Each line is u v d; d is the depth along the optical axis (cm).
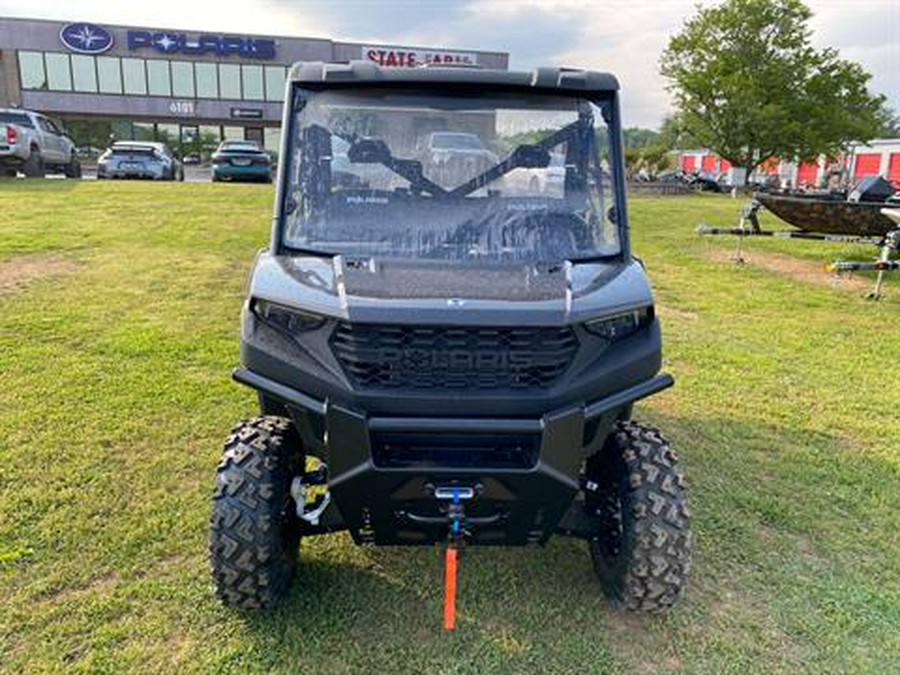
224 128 4644
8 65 4309
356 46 4609
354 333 260
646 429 316
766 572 347
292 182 320
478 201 319
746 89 4784
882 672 288
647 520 290
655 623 309
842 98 4972
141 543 348
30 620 295
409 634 298
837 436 502
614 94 329
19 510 369
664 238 1398
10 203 1355
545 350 262
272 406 319
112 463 421
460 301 262
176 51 4441
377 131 320
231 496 286
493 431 256
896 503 414
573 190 326
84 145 4500
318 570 337
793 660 293
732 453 471
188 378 553
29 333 636
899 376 626
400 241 309
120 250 991
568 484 265
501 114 322
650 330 292
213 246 1055
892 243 919
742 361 651
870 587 339
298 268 294
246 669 277
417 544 298
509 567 344
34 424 464
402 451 265
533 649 292
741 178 4588
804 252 1263
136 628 294
